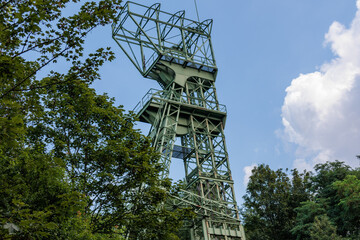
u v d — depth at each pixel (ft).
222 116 157.58
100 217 58.18
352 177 157.89
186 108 150.71
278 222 185.57
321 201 171.94
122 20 156.97
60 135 59.21
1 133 30.78
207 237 125.29
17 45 35.81
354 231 157.89
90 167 59.93
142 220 58.39
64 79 40.37
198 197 137.90
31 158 46.50
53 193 45.32
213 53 169.37
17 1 33.58
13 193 39.55
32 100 42.83
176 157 153.89
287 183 198.70
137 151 62.13
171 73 160.25
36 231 34.99
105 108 66.64
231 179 143.95
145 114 149.79
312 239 149.59
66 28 36.60
